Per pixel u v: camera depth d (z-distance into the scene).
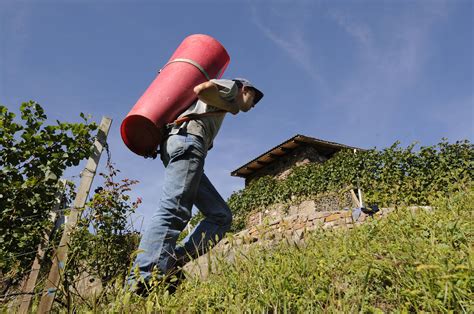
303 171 12.78
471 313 1.37
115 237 4.40
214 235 2.73
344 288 1.84
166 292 1.76
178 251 2.55
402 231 2.57
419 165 9.09
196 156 2.49
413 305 1.58
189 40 3.00
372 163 10.14
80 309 1.88
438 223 2.51
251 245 2.50
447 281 1.46
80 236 3.92
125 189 4.90
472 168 8.40
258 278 1.89
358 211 5.27
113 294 1.86
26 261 4.14
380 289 1.81
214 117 2.67
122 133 2.79
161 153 2.68
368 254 2.08
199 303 1.78
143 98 2.75
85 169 3.58
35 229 4.08
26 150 4.27
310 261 2.10
